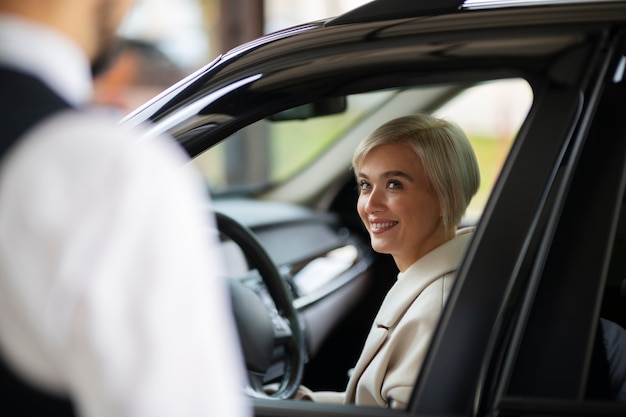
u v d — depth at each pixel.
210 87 1.65
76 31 0.79
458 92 3.55
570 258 1.35
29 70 0.77
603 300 1.41
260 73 1.61
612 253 1.41
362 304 3.24
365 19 1.60
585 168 1.36
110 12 0.81
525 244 1.33
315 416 1.38
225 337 0.80
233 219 2.30
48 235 0.71
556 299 1.34
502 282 1.33
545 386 1.32
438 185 1.78
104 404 0.71
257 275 2.66
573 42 1.41
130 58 6.14
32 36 0.76
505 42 1.44
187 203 0.77
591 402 1.30
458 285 1.35
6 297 0.71
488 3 1.55
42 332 0.71
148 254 0.72
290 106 1.58
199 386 0.74
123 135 0.76
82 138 0.74
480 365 1.31
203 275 0.76
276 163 6.04
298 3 6.66
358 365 1.79
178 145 1.59
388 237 1.84
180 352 0.73
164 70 6.50
